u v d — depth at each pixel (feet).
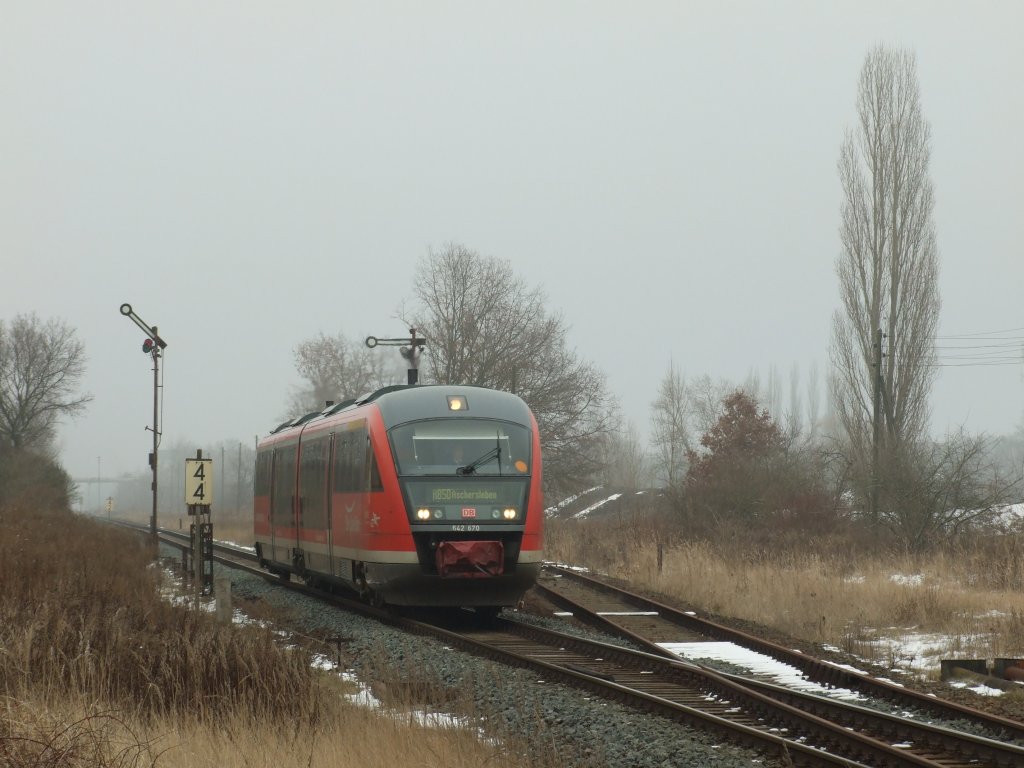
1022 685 70.74
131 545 196.34
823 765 48.26
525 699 62.44
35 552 126.31
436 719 54.24
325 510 118.42
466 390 106.73
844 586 117.50
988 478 181.27
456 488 100.27
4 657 58.95
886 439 198.39
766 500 194.90
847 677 71.72
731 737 54.39
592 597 131.85
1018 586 127.95
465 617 112.37
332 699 59.16
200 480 122.72
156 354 216.54
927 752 52.49
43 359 460.96
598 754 49.96
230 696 56.80
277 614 105.50
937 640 91.81
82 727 46.37
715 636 97.35
